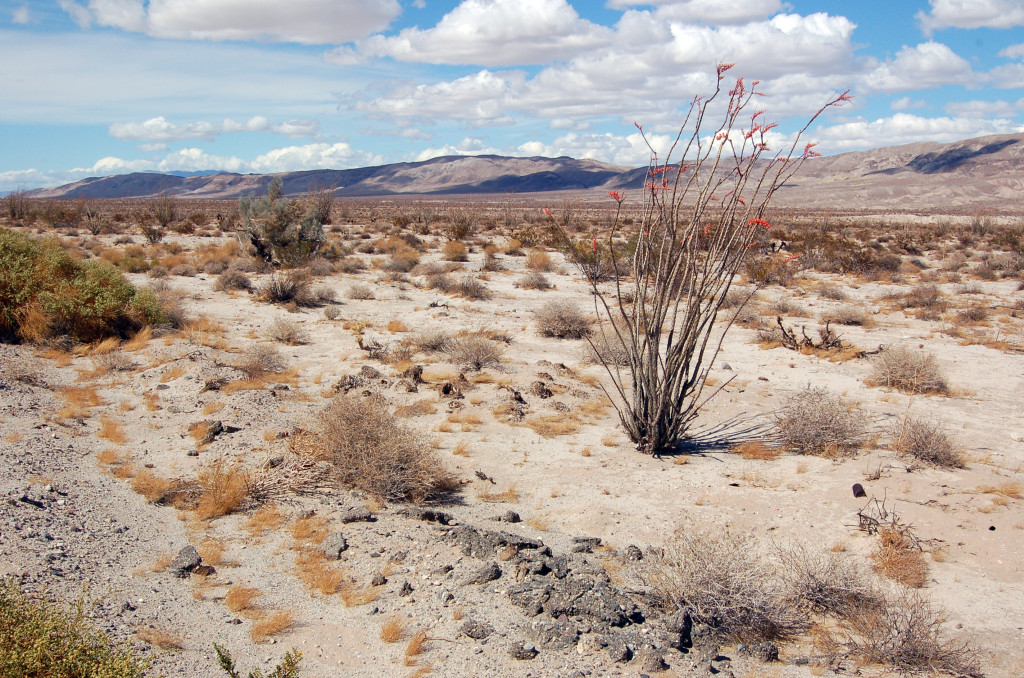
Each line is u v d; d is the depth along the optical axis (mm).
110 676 3627
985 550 6707
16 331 13266
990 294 26719
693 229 9258
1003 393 13438
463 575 5816
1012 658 5137
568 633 4965
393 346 15312
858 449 9609
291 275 23031
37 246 15234
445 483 8055
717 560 5539
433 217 66438
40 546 5500
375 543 6250
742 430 10688
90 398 10250
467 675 4496
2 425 8555
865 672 4895
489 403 11258
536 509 7691
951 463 9000
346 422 8031
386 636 4875
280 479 7496
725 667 4820
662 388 9492
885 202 189750
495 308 21703
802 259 33375
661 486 8430
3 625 3742
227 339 15688
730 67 8492
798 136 8305
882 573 6316
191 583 5430
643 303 9539
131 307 15312
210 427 8992
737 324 19516
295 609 5199
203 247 34469
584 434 10352
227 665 3881
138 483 7281
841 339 17578
